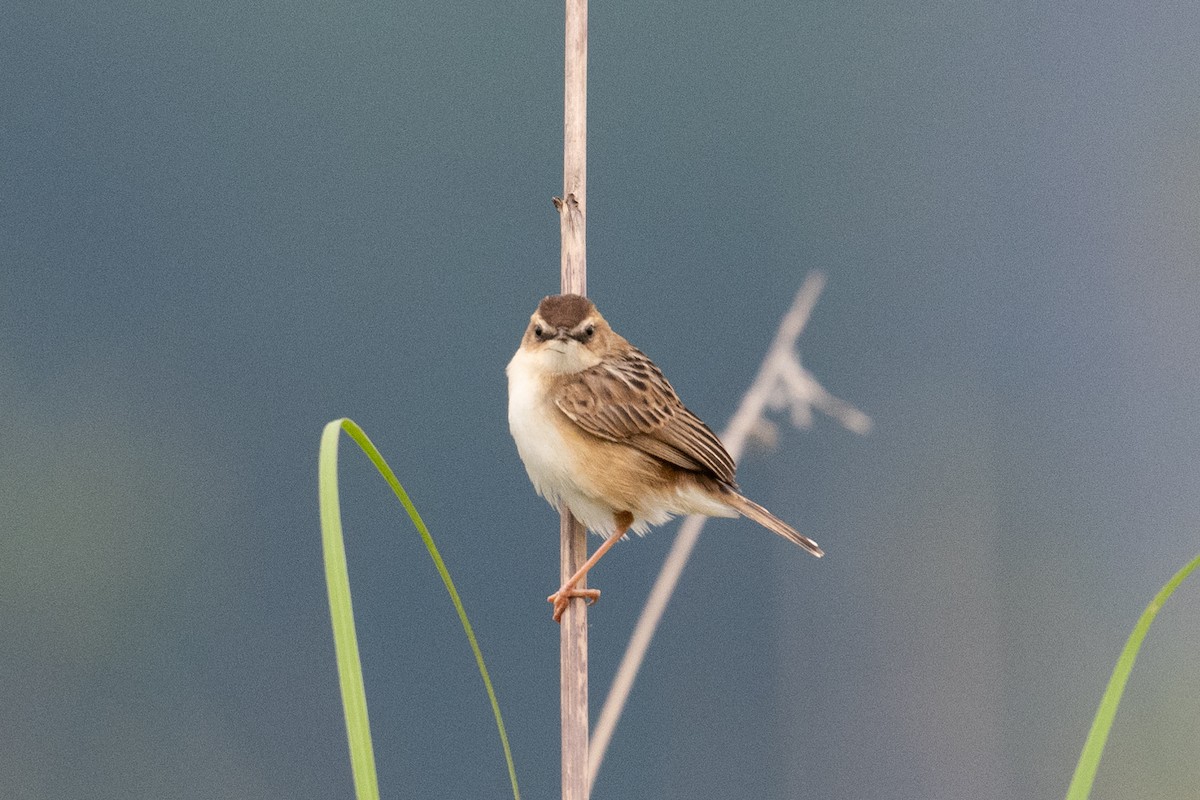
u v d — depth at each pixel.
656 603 5.45
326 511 3.96
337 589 3.95
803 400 5.39
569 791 5.32
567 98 5.76
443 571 4.19
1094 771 3.91
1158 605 3.94
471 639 4.18
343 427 4.07
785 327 5.51
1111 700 3.95
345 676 3.90
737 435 5.33
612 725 5.34
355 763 3.87
